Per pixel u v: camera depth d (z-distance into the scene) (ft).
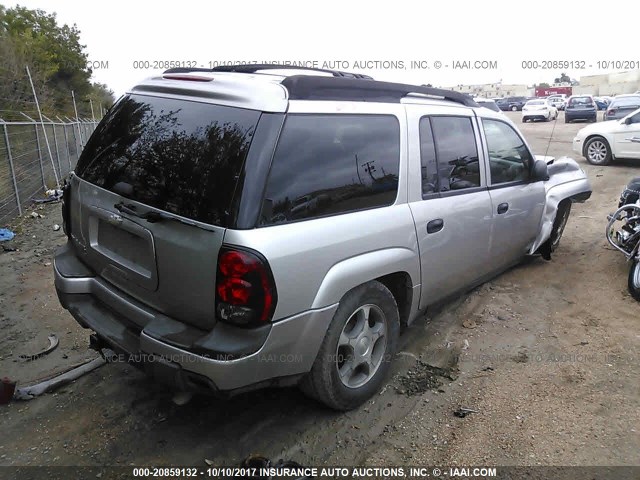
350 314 10.02
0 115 43.42
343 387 10.32
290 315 8.70
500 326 14.48
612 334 13.82
